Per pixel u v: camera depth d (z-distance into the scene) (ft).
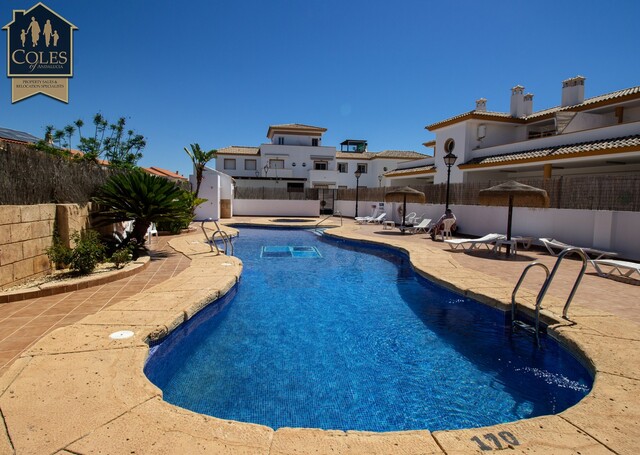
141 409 8.89
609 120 63.41
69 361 11.23
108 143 99.60
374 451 7.64
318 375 14.10
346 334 18.12
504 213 47.75
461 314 21.01
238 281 25.67
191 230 54.75
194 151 70.13
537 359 15.60
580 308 17.54
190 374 14.10
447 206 50.49
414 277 29.12
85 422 8.32
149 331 13.76
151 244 40.04
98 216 30.37
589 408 9.27
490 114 74.28
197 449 7.56
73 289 20.38
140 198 30.76
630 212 32.81
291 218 88.84
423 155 160.04
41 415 8.52
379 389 13.17
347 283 27.96
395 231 59.67
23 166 21.24
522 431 8.38
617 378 10.77
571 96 68.28
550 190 41.88
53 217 23.65
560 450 7.71
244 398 12.47
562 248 37.83
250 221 75.46
